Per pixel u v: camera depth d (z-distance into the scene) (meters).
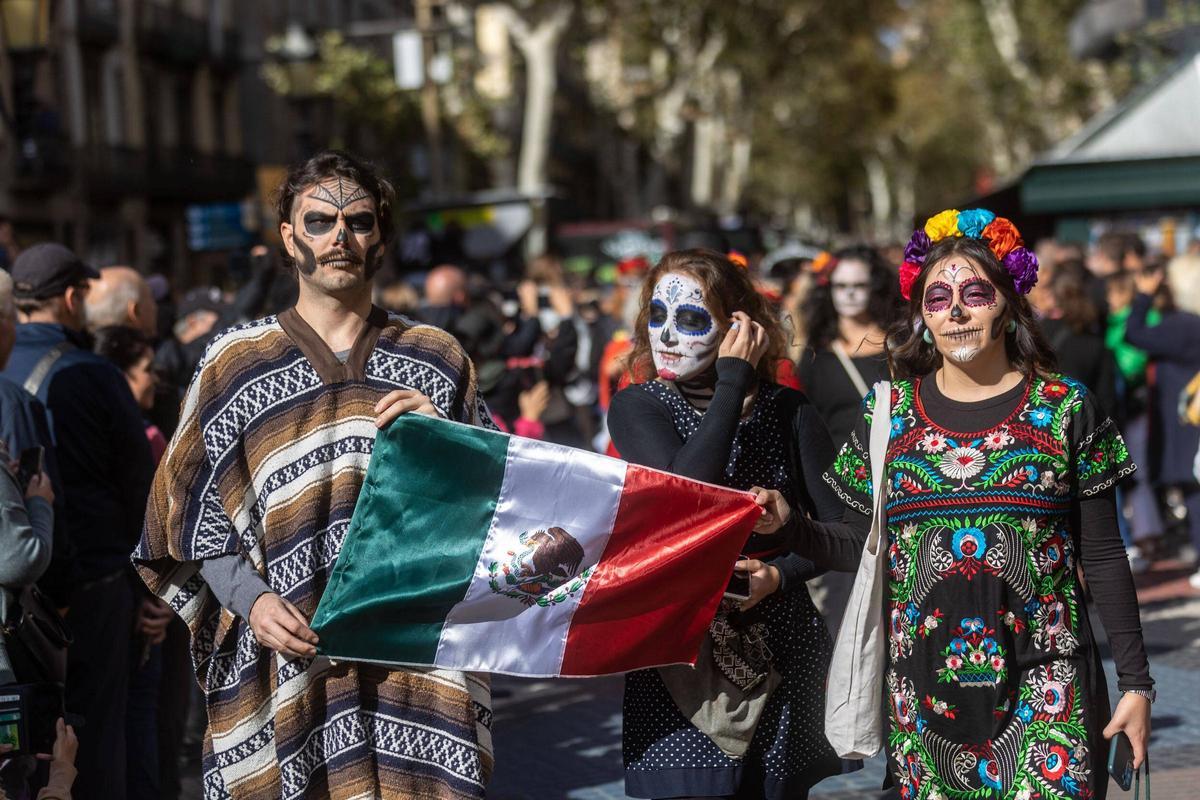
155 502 3.71
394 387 3.69
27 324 5.10
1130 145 16.75
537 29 31.17
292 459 3.62
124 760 5.05
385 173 3.79
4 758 3.80
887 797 5.90
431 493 3.68
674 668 3.92
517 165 47.41
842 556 3.85
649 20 39.03
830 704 3.77
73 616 4.90
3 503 4.01
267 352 3.67
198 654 3.79
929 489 3.60
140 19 33.78
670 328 4.07
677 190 51.53
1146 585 9.95
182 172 34.94
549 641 3.77
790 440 4.10
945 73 54.72
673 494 3.79
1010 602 3.53
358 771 3.62
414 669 3.71
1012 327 3.65
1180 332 9.95
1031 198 16.59
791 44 42.62
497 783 6.29
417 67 25.81
